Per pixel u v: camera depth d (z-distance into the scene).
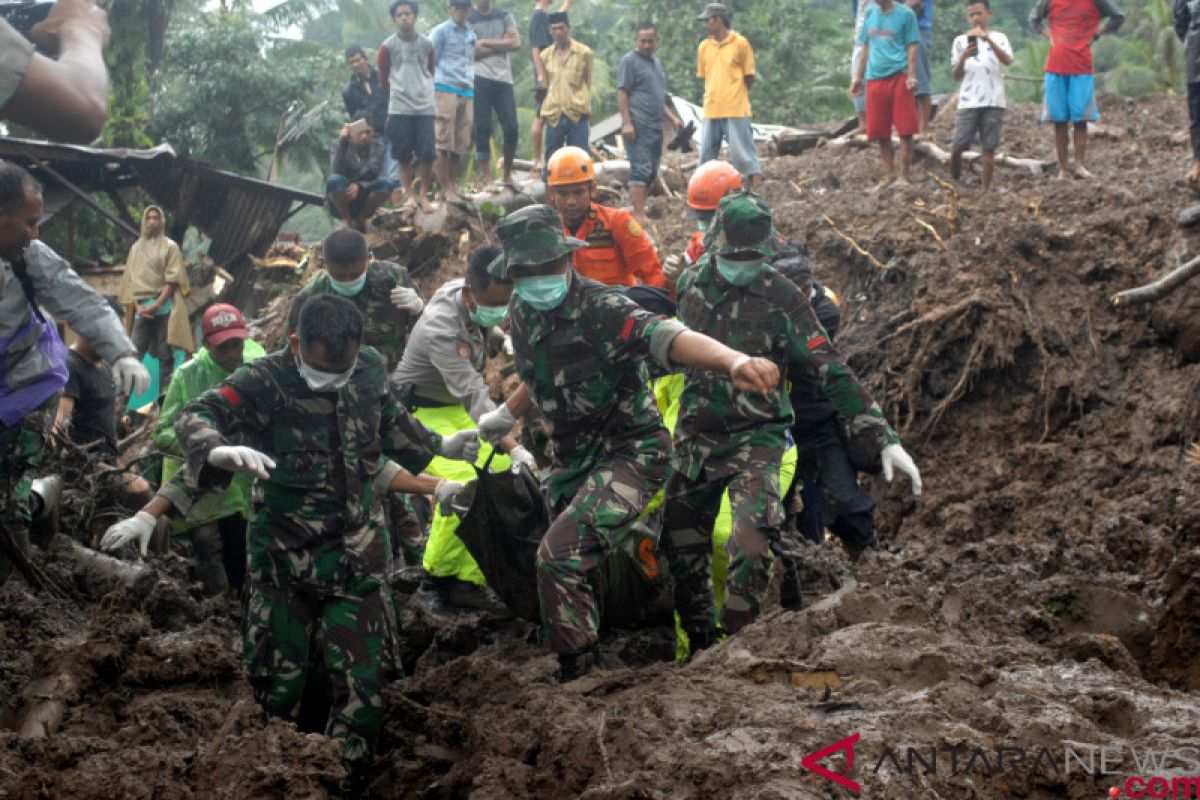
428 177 13.24
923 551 9.27
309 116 25.91
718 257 5.09
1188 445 8.98
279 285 17.27
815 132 16.12
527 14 28.42
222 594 6.55
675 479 5.28
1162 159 12.61
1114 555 6.57
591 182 7.15
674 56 26.92
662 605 5.50
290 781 3.88
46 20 2.55
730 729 3.71
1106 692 3.83
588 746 3.80
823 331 5.10
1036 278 10.34
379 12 31.72
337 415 4.57
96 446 7.74
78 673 4.73
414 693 4.91
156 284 14.23
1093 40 11.82
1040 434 9.86
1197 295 9.42
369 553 4.66
